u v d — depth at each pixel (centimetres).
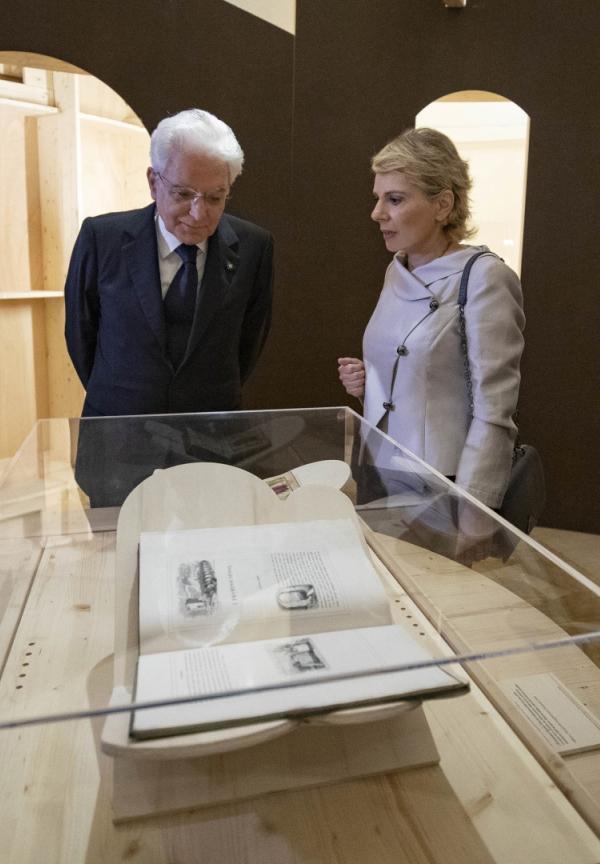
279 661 87
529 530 212
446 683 82
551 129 379
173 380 231
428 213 198
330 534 128
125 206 522
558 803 87
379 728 94
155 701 77
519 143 485
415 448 199
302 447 167
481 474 187
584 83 371
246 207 377
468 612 105
